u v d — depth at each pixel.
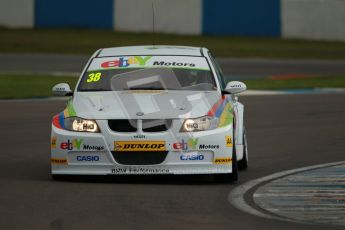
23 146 42.41
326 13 132.38
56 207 25.77
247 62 107.50
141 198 27.62
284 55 116.00
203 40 126.88
